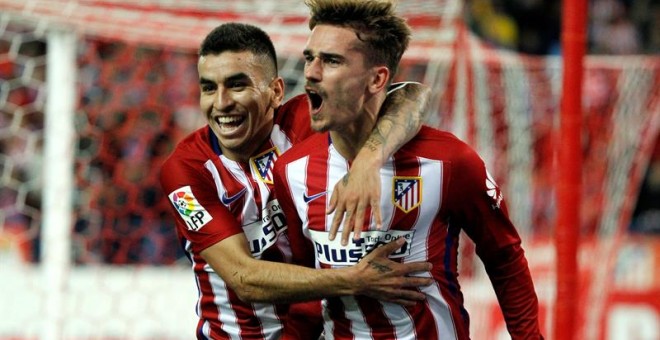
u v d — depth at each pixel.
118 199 23.45
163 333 23.03
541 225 23.78
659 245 25.72
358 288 10.44
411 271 10.55
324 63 10.09
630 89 22.50
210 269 12.62
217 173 11.94
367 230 10.59
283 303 11.02
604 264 21.92
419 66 21.91
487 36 29.77
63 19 18.38
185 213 11.87
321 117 10.17
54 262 18.84
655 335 24.94
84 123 22.38
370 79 10.28
